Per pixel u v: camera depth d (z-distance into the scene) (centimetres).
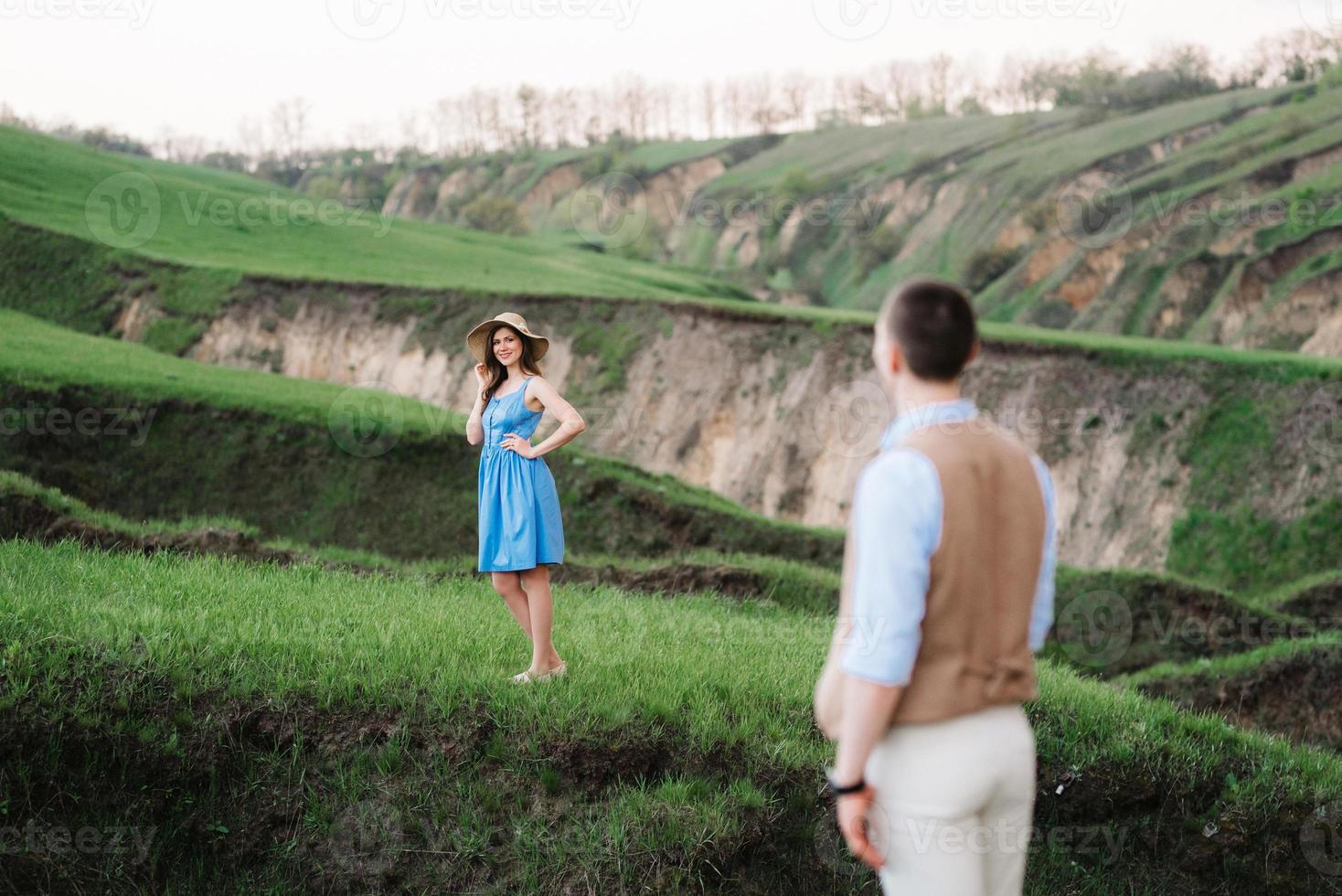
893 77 17312
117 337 4931
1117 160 10731
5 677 571
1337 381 3922
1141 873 677
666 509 2464
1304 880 682
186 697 595
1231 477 3884
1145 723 775
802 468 4356
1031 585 310
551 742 598
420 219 16588
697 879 558
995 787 300
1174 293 7919
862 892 600
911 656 288
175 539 1235
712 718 645
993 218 10769
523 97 18838
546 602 664
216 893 552
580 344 4944
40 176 6606
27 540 1129
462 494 2467
